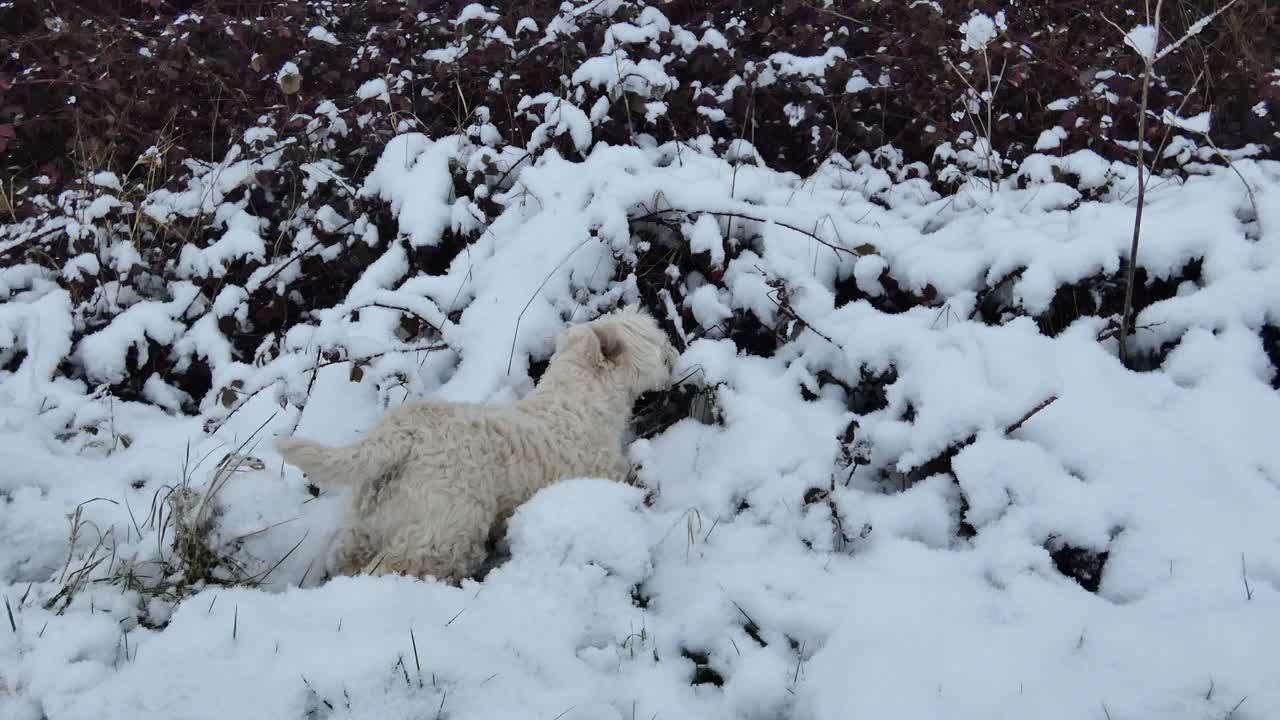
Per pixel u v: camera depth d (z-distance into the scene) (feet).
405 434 4.40
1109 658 3.57
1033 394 4.75
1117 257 5.17
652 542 4.45
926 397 4.89
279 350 5.97
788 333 5.49
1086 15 7.40
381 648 3.59
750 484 4.83
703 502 4.78
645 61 6.64
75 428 5.51
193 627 3.75
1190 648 3.51
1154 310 5.10
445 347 5.66
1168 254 5.18
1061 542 4.31
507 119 7.03
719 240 5.69
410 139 6.51
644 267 6.06
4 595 4.05
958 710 3.42
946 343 5.16
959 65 6.88
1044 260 5.21
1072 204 5.84
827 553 4.51
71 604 4.01
